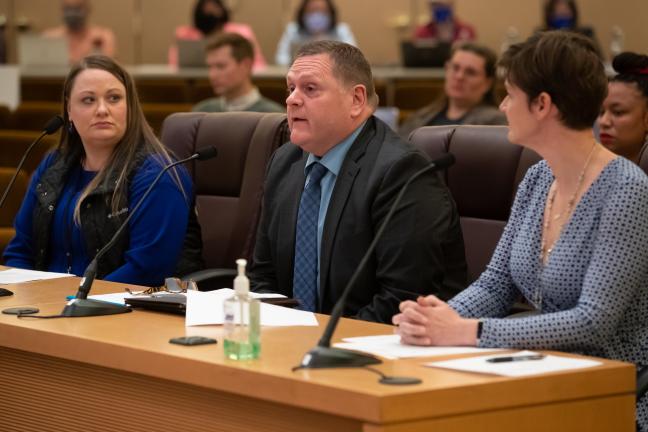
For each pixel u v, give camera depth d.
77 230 6.23
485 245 5.82
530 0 20.61
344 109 5.28
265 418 3.50
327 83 5.24
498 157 5.81
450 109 10.41
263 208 5.84
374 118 5.48
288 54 17.27
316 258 5.37
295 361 3.59
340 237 5.27
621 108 5.89
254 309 3.64
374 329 4.26
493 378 3.35
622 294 3.98
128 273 6.05
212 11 16.81
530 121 4.19
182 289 5.05
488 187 5.83
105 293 5.15
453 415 3.23
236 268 6.71
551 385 3.43
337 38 17.34
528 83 4.14
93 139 6.28
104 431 4.04
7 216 8.49
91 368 4.05
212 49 10.99
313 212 5.40
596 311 3.94
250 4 21.62
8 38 21.81
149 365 3.76
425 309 3.93
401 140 5.38
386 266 5.13
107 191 6.18
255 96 11.25
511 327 3.90
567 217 4.26
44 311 4.63
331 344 3.89
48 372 4.22
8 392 4.38
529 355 3.70
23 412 4.33
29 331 4.19
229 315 3.64
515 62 4.17
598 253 4.02
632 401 3.64
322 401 3.24
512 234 4.59
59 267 6.36
